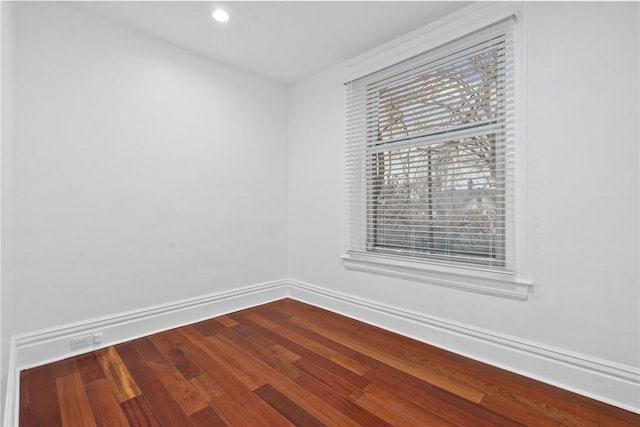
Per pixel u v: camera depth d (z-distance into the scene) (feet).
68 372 6.37
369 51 8.91
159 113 8.39
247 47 8.79
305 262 10.96
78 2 6.85
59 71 6.85
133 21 7.57
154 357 7.01
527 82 6.13
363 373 6.37
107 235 7.55
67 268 7.00
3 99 4.47
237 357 7.02
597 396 5.47
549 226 5.93
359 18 7.43
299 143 11.12
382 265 8.64
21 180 6.40
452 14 7.18
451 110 7.30
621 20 5.18
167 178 8.55
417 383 6.01
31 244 6.54
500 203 6.58
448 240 7.46
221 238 9.71
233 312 9.92
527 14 6.10
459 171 7.29
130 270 7.92
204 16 7.39
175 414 5.18
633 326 5.17
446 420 5.02
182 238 8.86
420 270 7.81
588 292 5.55
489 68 6.72
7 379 4.80
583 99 5.54
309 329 8.58
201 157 9.23
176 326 8.70
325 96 10.21
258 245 10.67
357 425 4.93
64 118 6.93
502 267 6.63
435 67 7.57
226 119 9.80
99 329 7.42
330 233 10.12
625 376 5.24
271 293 11.06
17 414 5.08
